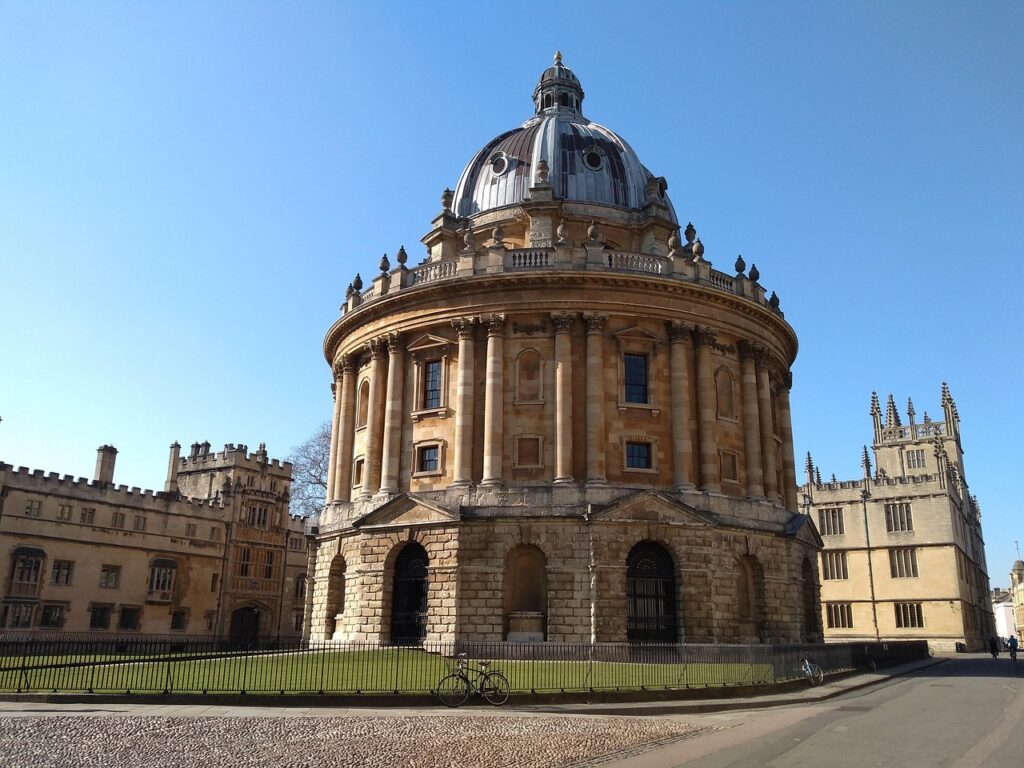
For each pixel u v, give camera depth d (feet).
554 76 223.71
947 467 328.49
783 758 57.77
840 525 327.47
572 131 197.06
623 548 141.69
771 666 106.32
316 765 54.65
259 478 312.91
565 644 122.01
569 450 149.28
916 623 305.32
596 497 145.38
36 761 54.95
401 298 165.27
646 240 182.70
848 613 318.65
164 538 272.72
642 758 58.23
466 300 160.04
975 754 59.41
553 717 77.56
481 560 143.43
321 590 171.42
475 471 153.38
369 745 60.75
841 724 75.66
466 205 196.65
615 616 138.00
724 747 62.64
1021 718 79.87
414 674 102.63
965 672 155.02
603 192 189.26
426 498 150.41
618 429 152.66
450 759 56.65
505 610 141.69
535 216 177.17
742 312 167.43
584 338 156.46
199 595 281.54
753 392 167.02
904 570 311.68
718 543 148.56
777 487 175.42
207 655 126.62
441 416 159.33
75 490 249.34
